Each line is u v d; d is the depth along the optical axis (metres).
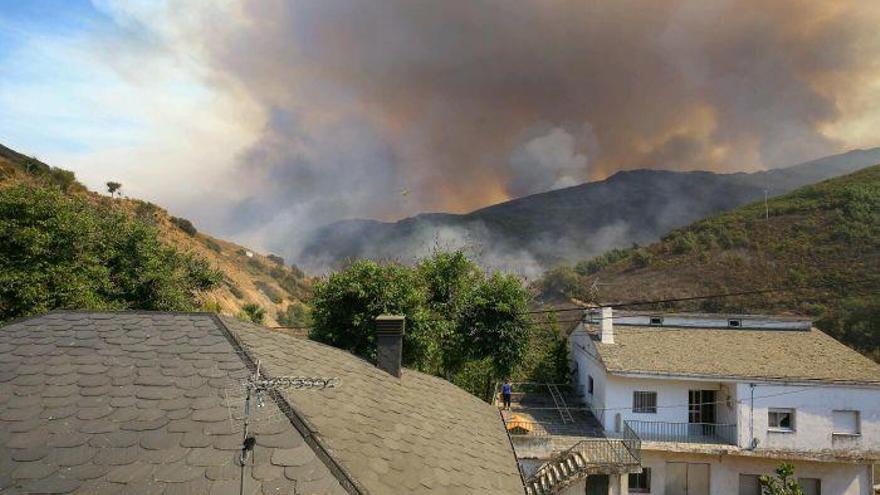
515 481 9.22
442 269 31.86
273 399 7.27
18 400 7.04
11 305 20.83
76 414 6.79
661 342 27.52
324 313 26.30
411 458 7.76
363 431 7.81
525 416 28.45
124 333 8.76
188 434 6.50
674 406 25.19
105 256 26.59
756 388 23.89
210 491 5.69
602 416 26.11
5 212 21.88
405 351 25.97
